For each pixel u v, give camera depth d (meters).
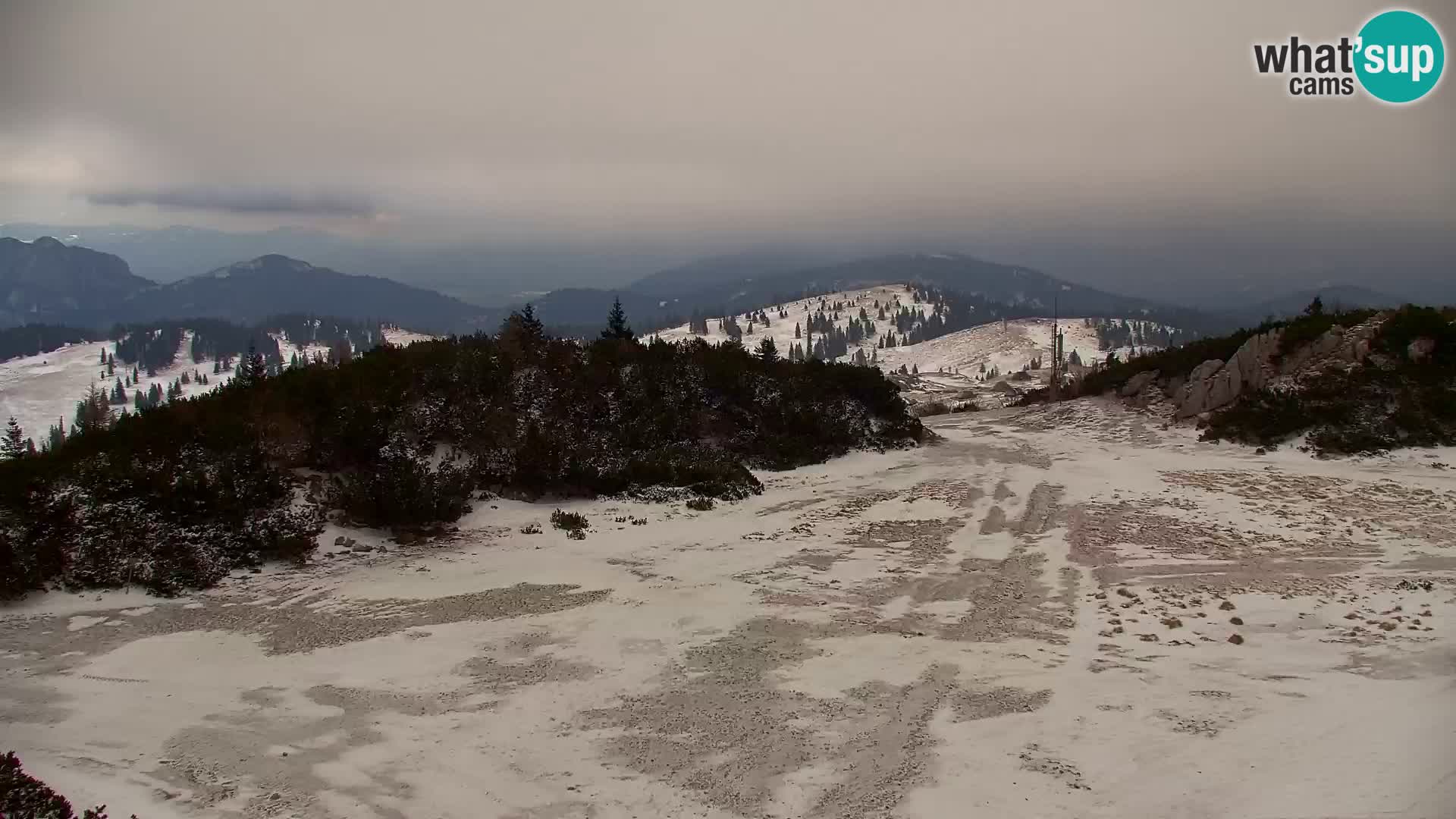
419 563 14.88
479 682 9.61
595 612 12.05
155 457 15.95
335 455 18.42
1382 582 12.86
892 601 12.62
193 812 6.75
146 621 11.80
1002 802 6.96
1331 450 24.03
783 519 18.44
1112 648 10.52
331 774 7.49
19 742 7.99
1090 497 20.03
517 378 24.31
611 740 8.19
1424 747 7.43
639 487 20.66
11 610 12.08
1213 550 15.08
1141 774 7.36
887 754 7.85
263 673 9.91
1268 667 9.77
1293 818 6.47
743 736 8.24
